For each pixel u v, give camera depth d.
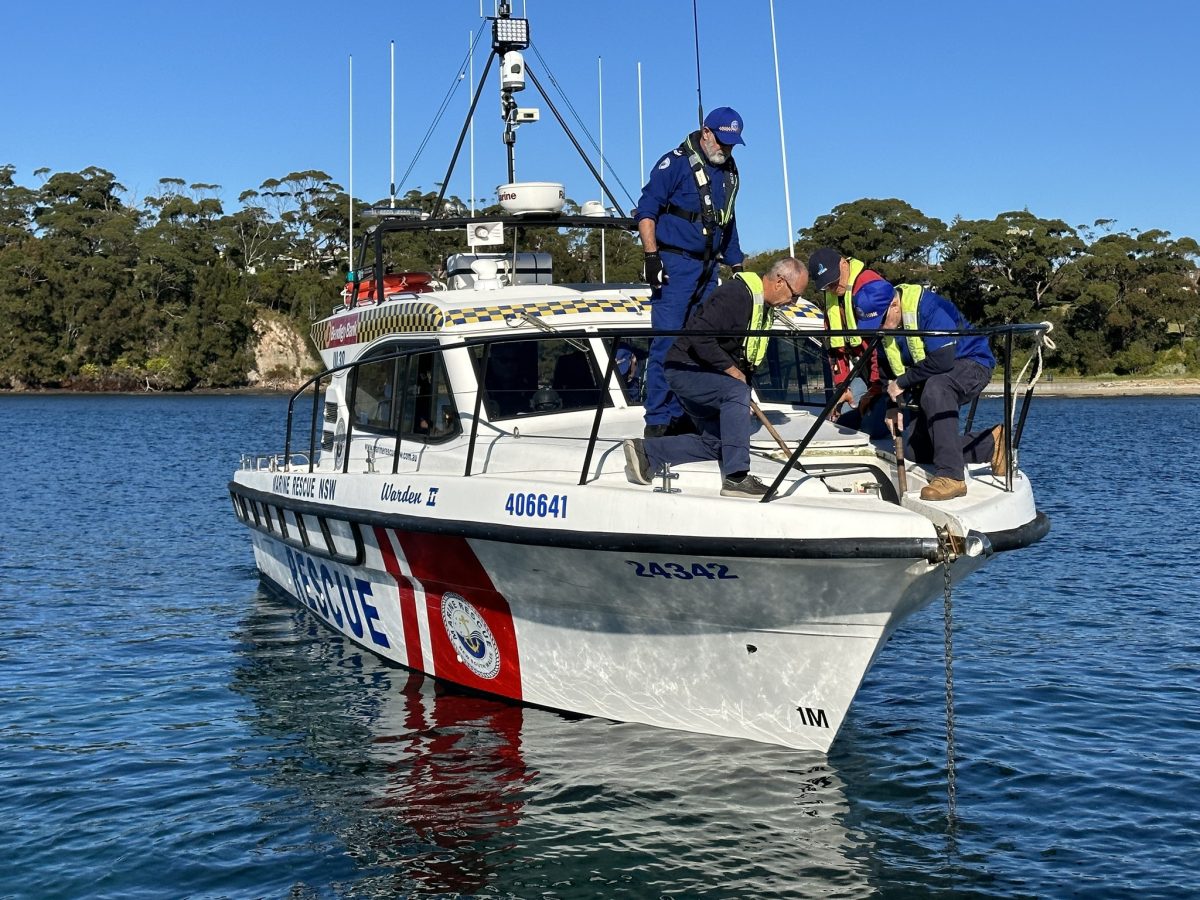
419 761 6.54
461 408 7.51
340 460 9.05
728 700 6.43
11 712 7.76
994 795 6.21
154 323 116.50
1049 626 10.26
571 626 6.78
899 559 5.53
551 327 7.74
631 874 5.27
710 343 5.98
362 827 5.79
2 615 10.71
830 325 7.05
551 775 6.24
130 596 11.54
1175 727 7.41
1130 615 10.69
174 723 7.44
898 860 5.44
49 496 21.17
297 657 8.87
